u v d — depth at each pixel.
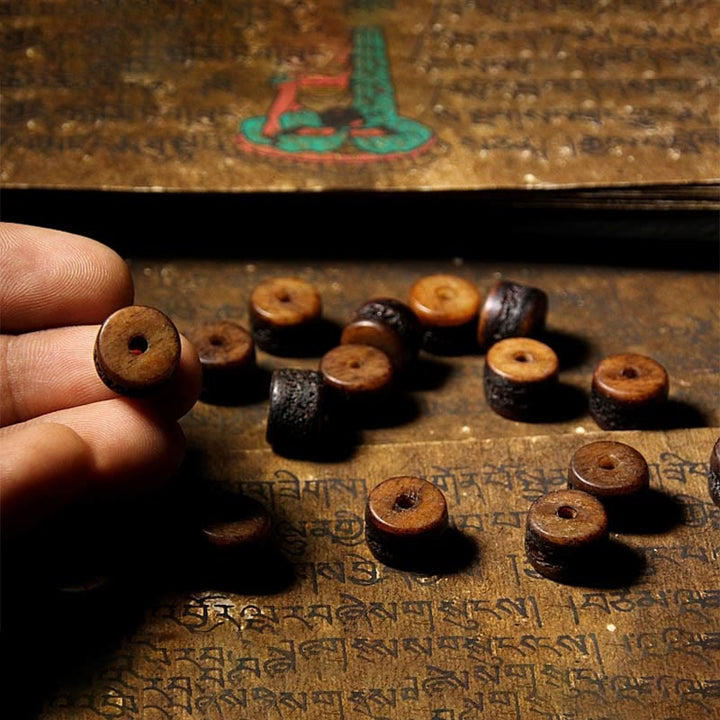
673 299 0.36
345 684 0.29
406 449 0.32
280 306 0.34
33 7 0.40
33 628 0.30
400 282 0.36
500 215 0.36
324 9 0.40
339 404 0.33
